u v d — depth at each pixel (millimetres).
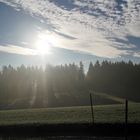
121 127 29281
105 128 29781
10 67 157875
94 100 101500
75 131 30828
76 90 134000
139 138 26062
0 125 35531
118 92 125062
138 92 124688
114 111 45562
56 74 156375
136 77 149375
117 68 157875
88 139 26922
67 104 96875
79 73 160625
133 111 43812
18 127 33219
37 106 95312
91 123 31125
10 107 95375
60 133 30797
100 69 161625
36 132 32094
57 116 45219
